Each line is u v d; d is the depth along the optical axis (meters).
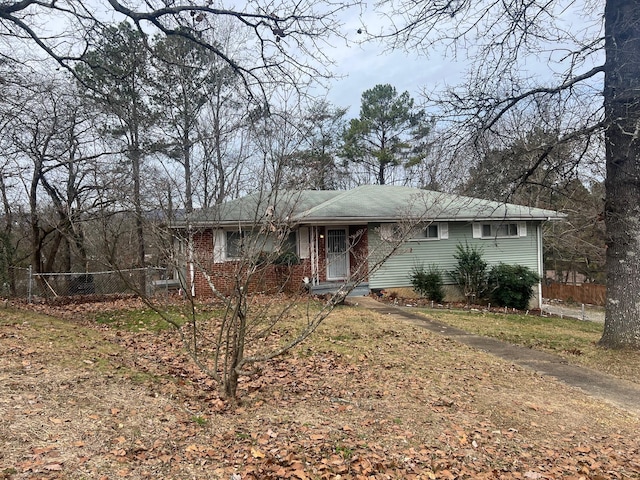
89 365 6.12
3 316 9.20
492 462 4.45
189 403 5.19
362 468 3.99
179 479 3.53
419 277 16.91
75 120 15.10
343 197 18.34
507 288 17.20
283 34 6.60
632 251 9.09
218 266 11.12
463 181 10.67
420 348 9.08
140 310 12.32
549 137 9.55
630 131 8.44
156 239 5.61
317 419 5.04
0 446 3.55
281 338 9.12
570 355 9.06
